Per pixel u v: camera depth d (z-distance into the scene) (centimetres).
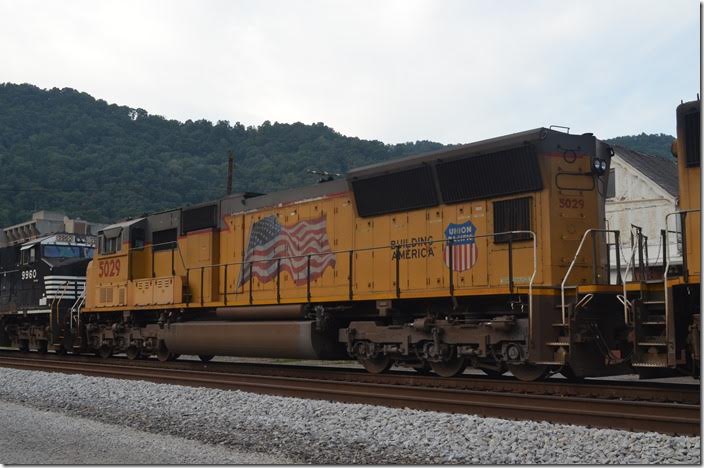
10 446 812
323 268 1453
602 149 1223
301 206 1529
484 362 1195
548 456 700
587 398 925
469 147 1219
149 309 1862
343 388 1161
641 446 706
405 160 1311
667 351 907
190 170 8831
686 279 909
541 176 1145
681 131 984
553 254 1127
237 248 1680
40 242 2330
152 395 1165
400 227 1330
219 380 1302
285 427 880
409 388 1087
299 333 1418
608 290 1045
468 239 1223
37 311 2294
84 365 1680
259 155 9650
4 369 1631
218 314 1656
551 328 1094
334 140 9638
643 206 2361
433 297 1246
